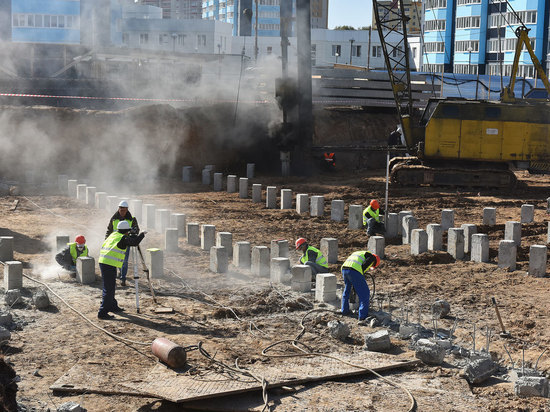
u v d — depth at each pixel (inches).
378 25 1225.4
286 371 372.2
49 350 402.0
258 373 366.9
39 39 2815.0
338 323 440.8
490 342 436.8
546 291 559.8
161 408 330.6
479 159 1143.0
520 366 397.7
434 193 1106.1
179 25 3403.1
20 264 526.0
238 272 614.2
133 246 479.8
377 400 342.6
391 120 1628.9
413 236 689.0
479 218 900.6
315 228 826.8
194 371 367.6
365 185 1187.9
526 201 1029.8
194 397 327.3
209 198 1047.6
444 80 2032.5
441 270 633.6
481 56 3144.7
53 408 323.9
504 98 1159.6
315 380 362.9
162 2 5251.0
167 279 581.6
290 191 954.7
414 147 1215.6
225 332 448.5
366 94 1588.3
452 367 393.1
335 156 1499.8
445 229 798.5
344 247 739.4
